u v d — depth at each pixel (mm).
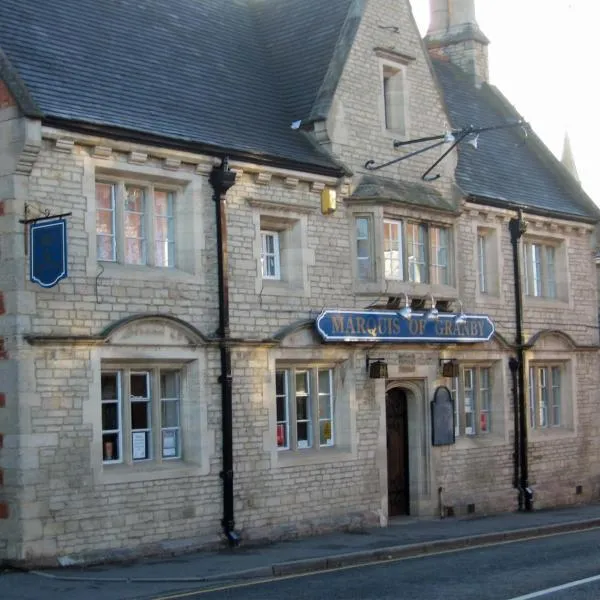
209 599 13148
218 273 18203
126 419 16953
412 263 21906
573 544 19000
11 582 14398
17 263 15391
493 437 24375
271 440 18922
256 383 18750
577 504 26672
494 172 25859
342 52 21062
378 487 20969
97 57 18188
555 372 26953
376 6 21906
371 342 20797
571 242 27266
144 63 19094
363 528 20484
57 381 15734
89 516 16000
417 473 22422
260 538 18469
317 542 18562
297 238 19812
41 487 15430
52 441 15602
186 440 17812
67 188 16062
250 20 23578
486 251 24656
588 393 27547
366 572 15672
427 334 21781
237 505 18250
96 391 16203
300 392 20094
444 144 23016
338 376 20594
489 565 16078
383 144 21547
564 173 28391
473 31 30156
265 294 19047
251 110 20188
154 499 16953
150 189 17516
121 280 16734
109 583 14398
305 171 19703
